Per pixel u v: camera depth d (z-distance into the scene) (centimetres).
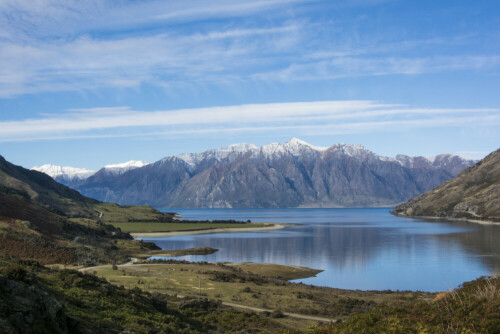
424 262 11081
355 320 2892
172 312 3931
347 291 6931
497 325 2388
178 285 6019
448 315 2667
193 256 12700
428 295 5866
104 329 2592
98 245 11781
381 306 3325
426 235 19500
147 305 3706
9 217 10619
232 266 9825
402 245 15325
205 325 3747
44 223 11650
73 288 3447
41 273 3916
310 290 6694
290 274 9312
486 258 11575
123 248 12950
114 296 3578
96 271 6981
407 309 3041
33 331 1947
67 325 2269
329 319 4503
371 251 13688
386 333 2520
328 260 11788
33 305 2091
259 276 8319
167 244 16525
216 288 6009
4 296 2042
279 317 4469
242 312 4500
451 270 9744
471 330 2388
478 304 2714
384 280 8644
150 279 6338
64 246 9412
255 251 14038
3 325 1814
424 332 2423
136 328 2858
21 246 8412
